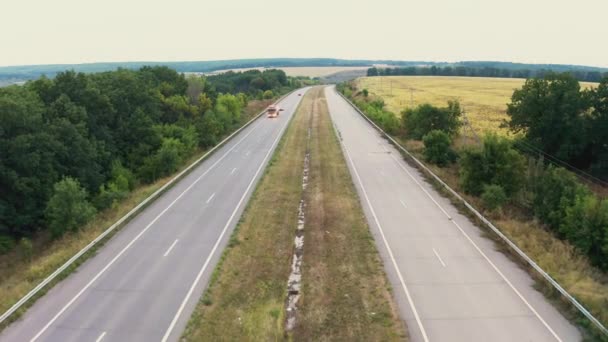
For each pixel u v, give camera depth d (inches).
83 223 1224.2
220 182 1663.4
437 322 792.9
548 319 799.7
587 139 2050.9
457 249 1088.8
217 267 982.4
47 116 1686.8
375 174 1784.0
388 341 743.7
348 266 1002.7
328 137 2586.1
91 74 2400.3
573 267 978.7
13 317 794.8
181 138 2185.0
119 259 1027.9
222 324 785.6
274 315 811.4
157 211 1346.0
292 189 1583.4
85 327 769.6
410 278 948.6
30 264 1068.5
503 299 864.3
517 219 1317.7
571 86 2065.7
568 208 1192.2
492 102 4092.0
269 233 1185.4
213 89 3449.8
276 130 2874.0
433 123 2359.7
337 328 780.0
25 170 1439.5
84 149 1662.2
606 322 768.3
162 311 818.2
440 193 1535.4
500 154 1466.5
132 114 2097.7
